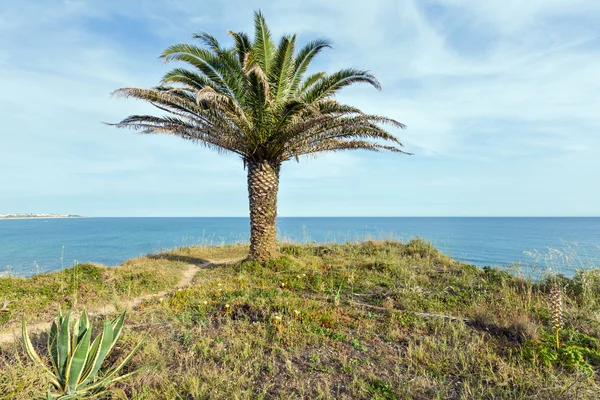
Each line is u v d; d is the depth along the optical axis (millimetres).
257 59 9969
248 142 10078
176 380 3465
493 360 3928
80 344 3062
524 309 5738
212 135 10211
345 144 11992
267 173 10438
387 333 4836
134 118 9922
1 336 4969
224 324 5086
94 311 6410
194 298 6613
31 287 7723
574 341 4336
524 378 3467
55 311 6414
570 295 6559
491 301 6270
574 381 3289
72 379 3078
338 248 12820
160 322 5215
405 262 9961
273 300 6074
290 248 12977
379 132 10523
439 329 4965
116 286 8266
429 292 7031
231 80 9906
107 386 3297
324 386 3393
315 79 11500
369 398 3199
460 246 31000
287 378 3562
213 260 13352
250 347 4238
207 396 3195
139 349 4078
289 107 8797
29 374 3020
